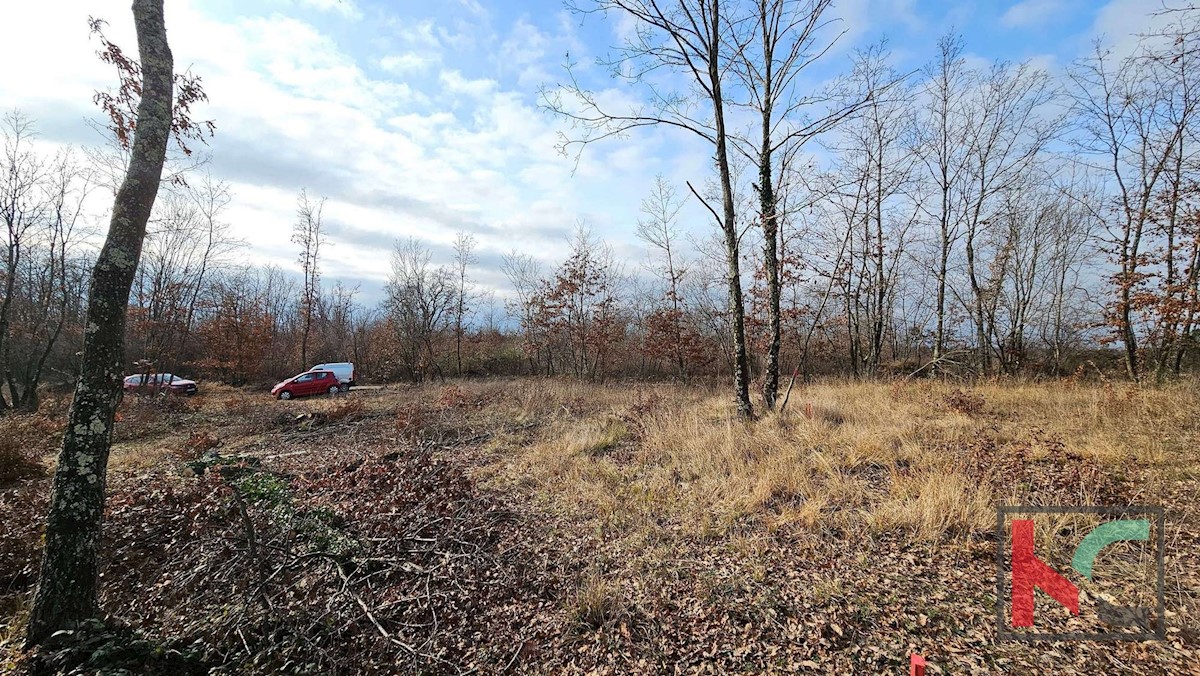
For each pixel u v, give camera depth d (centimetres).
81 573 337
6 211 1733
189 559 452
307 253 3269
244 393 2620
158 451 1074
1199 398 820
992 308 1803
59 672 295
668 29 872
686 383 2056
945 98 1738
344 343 3750
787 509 512
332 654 350
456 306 2972
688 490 605
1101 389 968
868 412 887
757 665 310
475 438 1045
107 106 406
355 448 1009
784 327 1908
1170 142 1225
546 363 2958
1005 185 1694
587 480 672
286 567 441
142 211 367
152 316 2342
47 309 2130
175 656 335
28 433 1155
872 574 389
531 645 349
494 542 508
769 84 951
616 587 405
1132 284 1270
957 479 501
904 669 291
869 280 1947
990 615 327
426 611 397
